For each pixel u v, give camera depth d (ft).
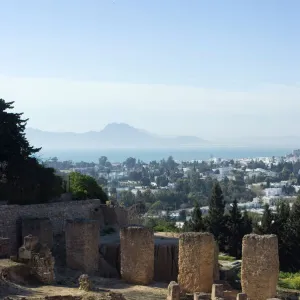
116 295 132.77
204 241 156.66
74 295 131.64
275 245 144.87
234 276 207.21
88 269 173.47
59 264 179.22
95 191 267.59
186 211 627.87
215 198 323.57
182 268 157.89
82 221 174.81
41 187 221.25
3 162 212.02
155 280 180.24
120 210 250.16
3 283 135.95
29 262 152.56
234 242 303.27
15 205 194.80
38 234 189.16
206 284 156.35
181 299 147.43
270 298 135.74
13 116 214.48
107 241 206.49
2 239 164.35
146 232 164.96
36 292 135.85
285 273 257.55
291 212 302.04
